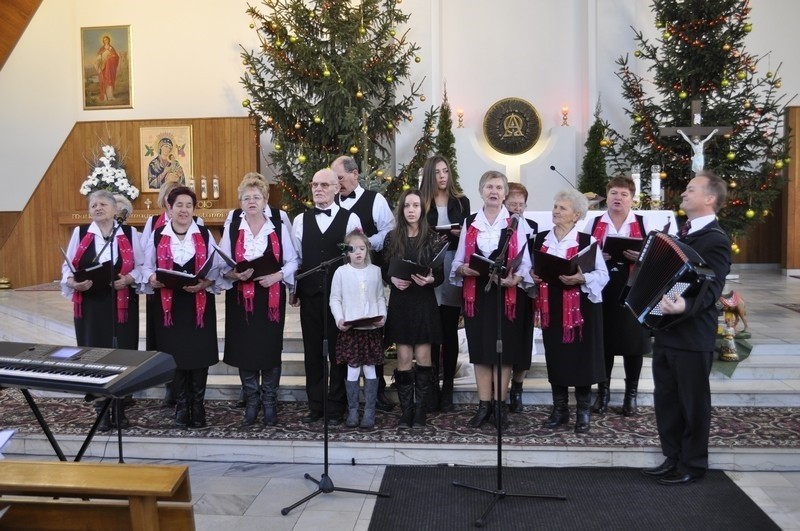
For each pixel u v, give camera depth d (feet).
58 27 38.47
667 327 11.67
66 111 38.68
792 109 36.55
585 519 11.07
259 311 14.48
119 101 38.47
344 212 15.10
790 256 37.24
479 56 37.19
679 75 30.78
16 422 15.49
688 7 30.42
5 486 6.67
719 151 30.50
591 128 33.81
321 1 29.43
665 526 10.78
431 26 34.88
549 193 36.06
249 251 14.61
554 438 13.87
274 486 12.68
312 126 30.35
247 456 13.93
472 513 11.37
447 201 16.01
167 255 14.57
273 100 30.30
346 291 14.40
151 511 6.66
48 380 8.91
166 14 38.09
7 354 9.96
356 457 13.71
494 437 13.97
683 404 12.17
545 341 14.19
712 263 11.82
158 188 37.81
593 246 13.21
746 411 15.76
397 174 34.71
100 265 14.60
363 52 29.09
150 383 9.29
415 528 10.87
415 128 34.96
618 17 35.40
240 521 11.22
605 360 15.37
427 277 13.85
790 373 17.56
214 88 37.99
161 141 37.65
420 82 34.76
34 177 38.99
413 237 14.39
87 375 9.02
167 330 14.46
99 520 7.11
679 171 31.37
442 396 15.96
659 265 11.62
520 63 37.04
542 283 14.06
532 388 16.55
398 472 13.24
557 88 36.88
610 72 35.50
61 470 6.92
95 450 14.19
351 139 29.30
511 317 14.19
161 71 38.24
